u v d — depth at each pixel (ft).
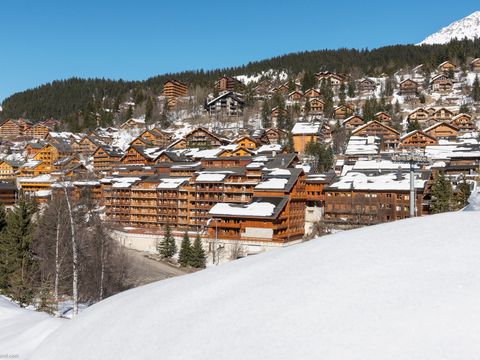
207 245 204.64
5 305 53.88
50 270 128.36
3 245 130.41
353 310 20.40
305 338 19.35
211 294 27.73
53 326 40.04
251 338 20.65
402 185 207.10
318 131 351.05
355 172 234.58
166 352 22.13
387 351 17.17
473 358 15.78
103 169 376.48
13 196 322.55
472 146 262.88
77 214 142.61
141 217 250.57
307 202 241.14
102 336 27.50
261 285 26.27
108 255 140.97
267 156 275.18
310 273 25.62
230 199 227.40
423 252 24.41
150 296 31.63
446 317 18.15
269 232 197.26
